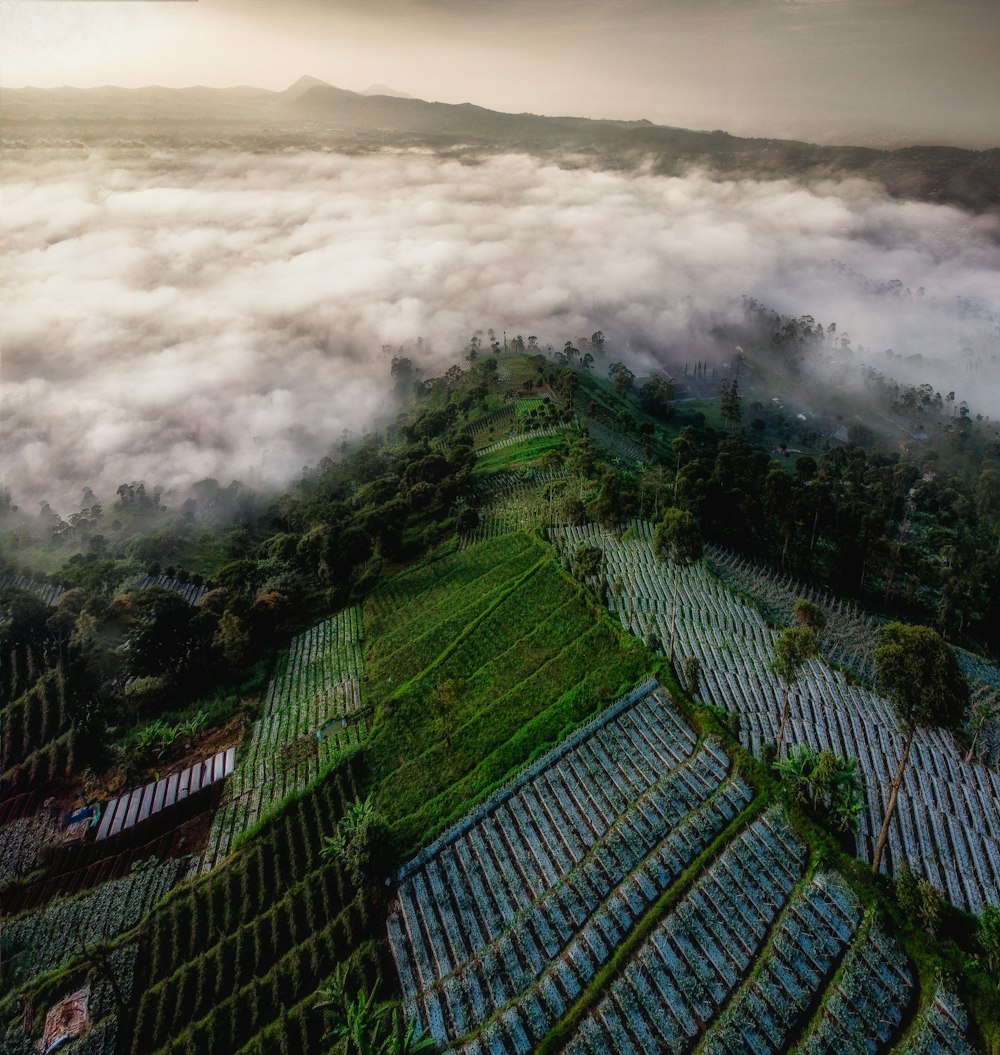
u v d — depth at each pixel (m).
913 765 74.50
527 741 79.56
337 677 107.62
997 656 121.94
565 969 55.56
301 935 63.88
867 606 126.31
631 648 89.62
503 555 126.62
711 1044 48.50
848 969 50.94
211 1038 56.62
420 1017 55.25
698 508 136.38
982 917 50.72
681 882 59.06
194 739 96.56
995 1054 44.97
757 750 72.62
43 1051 57.47
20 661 114.69
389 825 73.81
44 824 83.50
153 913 68.00
